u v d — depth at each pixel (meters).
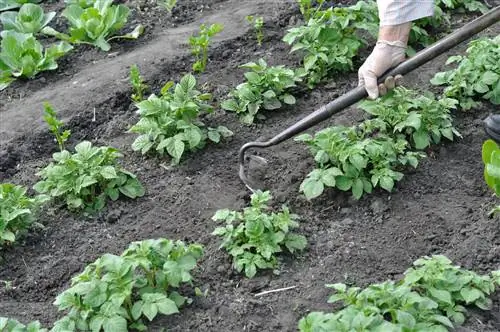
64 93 3.90
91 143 3.67
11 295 3.12
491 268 3.07
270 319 2.97
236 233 3.12
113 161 3.45
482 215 3.24
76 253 3.22
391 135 3.49
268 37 4.09
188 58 4.01
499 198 3.30
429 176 3.40
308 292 3.04
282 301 3.01
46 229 3.31
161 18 4.33
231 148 3.58
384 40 3.15
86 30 4.16
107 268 2.92
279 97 3.74
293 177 3.41
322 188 3.25
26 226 3.28
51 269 3.18
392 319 2.84
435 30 4.06
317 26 3.84
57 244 3.26
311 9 4.12
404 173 3.41
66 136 3.54
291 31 3.86
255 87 3.70
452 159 3.46
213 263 3.13
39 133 3.70
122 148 3.62
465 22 4.12
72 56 4.13
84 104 3.82
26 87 3.98
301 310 2.98
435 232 3.20
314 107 3.74
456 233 3.20
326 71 3.85
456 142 3.52
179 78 3.92
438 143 3.51
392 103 3.51
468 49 3.74
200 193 3.40
